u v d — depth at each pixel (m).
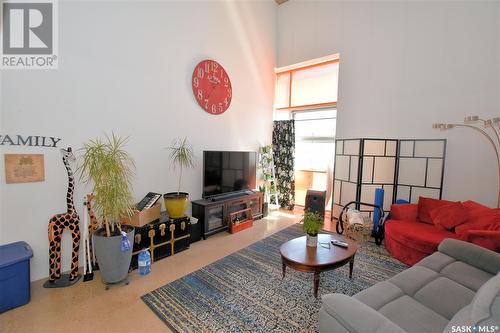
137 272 2.52
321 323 1.31
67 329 1.74
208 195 3.59
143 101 3.06
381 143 3.95
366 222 3.49
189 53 3.56
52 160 2.38
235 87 4.37
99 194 2.16
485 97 3.20
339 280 2.40
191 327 1.76
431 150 3.58
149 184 3.17
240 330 1.74
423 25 3.62
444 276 1.79
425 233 2.67
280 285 2.31
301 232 3.82
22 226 2.24
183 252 3.04
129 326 1.78
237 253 3.02
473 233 2.26
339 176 4.38
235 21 4.29
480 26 3.20
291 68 5.23
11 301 1.92
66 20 2.40
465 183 3.35
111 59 2.74
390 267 2.68
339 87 4.48
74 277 2.33
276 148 5.28
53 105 2.36
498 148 3.10
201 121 3.80
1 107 2.09
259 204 4.48
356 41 4.25
